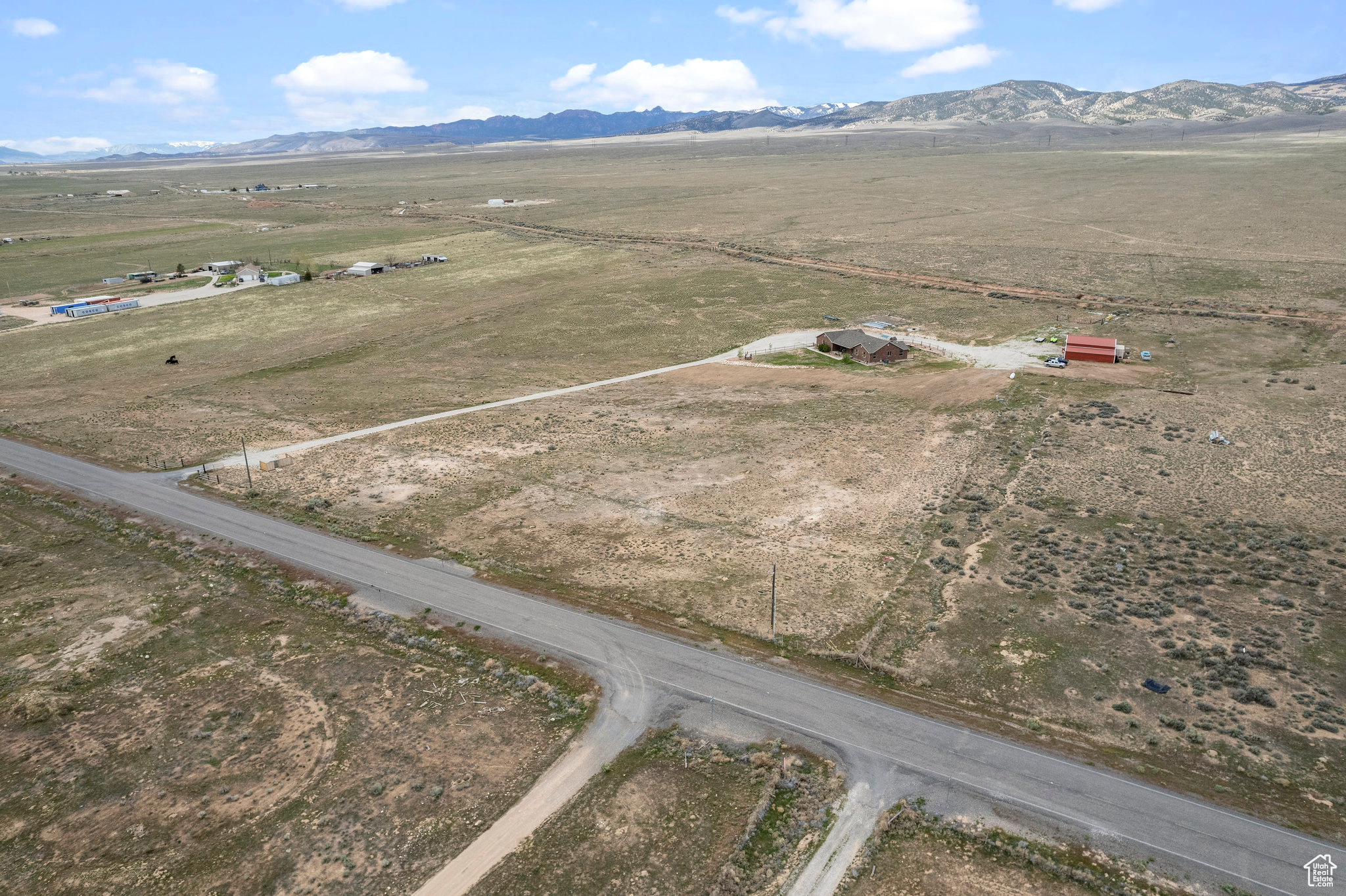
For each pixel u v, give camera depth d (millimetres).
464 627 42188
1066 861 27656
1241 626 40969
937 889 26828
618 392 87125
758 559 49438
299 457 67312
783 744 33438
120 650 41062
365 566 48844
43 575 48656
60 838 29438
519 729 34719
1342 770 31172
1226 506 54688
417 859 28266
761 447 69000
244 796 31297
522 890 27031
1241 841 28156
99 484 61781
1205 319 105500
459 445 70125
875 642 40438
